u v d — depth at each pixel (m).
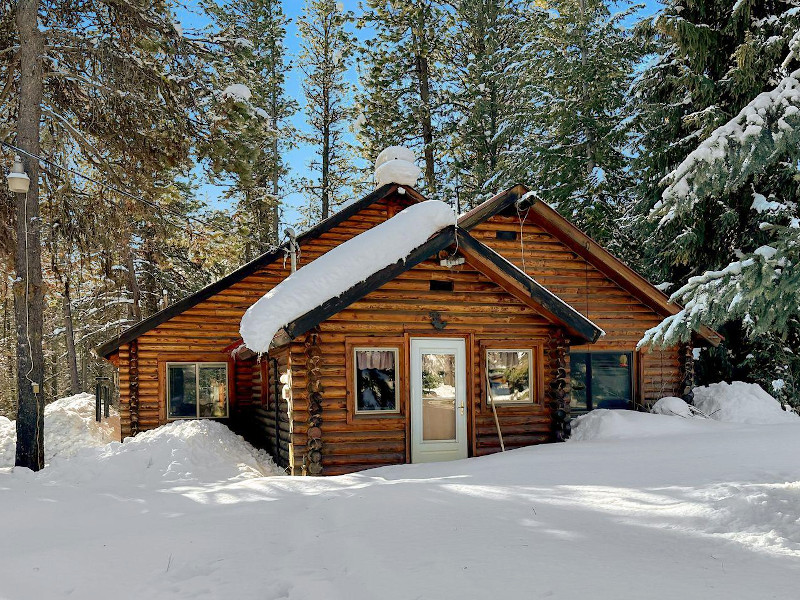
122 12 13.47
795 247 6.24
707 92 16.97
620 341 15.09
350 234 16.11
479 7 27.88
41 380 12.66
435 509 6.10
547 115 23.39
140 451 11.20
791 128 6.43
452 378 11.48
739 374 17.48
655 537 4.91
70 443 16.00
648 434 11.81
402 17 26.86
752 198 16.62
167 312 15.59
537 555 4.51
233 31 15.18
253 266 15.64
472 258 11.28
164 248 23.69
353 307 10.95
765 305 6.49
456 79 28.41
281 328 9.80
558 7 26.58
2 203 14.27
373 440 10.88
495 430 11.59
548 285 14.99
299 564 4.93
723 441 9.96
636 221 19.50
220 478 10.41
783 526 5.01
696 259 18.17
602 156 21.84
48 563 5.30
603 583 3.89
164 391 15.91
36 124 12.82
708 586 3.77
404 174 15.95
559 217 14.63
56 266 16.34
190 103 14.03
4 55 13.85
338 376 10.80
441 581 4.07
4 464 14.62
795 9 12.38
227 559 5.23
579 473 7.95
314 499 7.36
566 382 11.97
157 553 5.50
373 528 5.50
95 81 13.62
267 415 14.09
